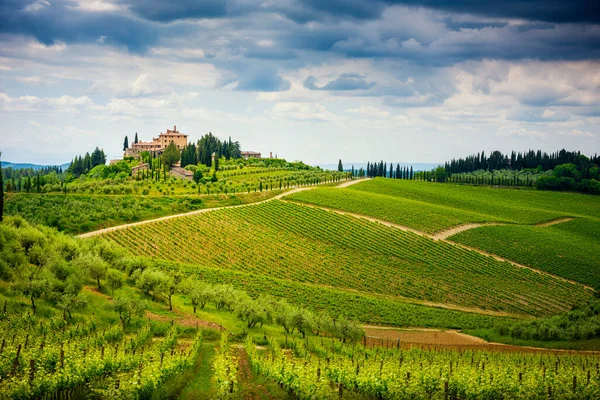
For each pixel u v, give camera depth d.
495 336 85.94
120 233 138.25
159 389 40.41
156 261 116.12
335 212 174.00
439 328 95.75
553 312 114.25
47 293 62.09
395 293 118.00
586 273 141.12
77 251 85.56
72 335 52.97
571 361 58.12
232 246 139.25
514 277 133.88
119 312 63.34
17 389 33.62
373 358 60.06
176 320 71.69
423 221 173.12
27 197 154.62
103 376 40.97
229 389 41.22
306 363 49.03
